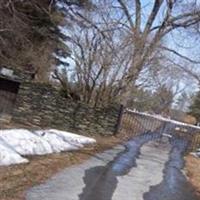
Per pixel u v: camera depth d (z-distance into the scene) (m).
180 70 26.92
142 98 41.72
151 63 23.92
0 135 11.91
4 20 19.58
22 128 16.06
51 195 8.20
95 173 11.12
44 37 23.58
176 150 21.92
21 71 19.30
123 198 9.20
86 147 15.52
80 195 8.66
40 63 21.86
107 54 21.19
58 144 13.88
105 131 20.75
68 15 22.75
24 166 9.97
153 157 16.86
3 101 18.28
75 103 19.80
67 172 10.45
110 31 21.30
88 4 22.67
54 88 19.73
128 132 23.77
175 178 13.05
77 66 21.17
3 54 20.94
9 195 7.70
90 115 20.11
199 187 12.48
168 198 10.19
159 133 26.33
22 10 20.89
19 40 21.58
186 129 27.08
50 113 19.44
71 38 22.09
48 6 22.41
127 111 24.42
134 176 11.93
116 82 21.83
